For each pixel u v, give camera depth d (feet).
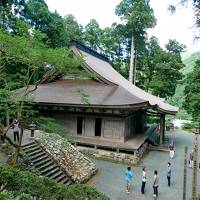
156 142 99.76
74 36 169.58
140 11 144.36
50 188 30.66
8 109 48.11
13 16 99.35
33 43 44.52
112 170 65.46
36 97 82.69
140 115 104.68
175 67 153.89
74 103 76.54
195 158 44.29
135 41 158.10
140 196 51.57
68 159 59.16
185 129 143.43
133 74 165.37
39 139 60.54
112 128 79.82
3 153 52.90
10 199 27.04
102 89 85.15
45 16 114.83
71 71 53.11
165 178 62.49
